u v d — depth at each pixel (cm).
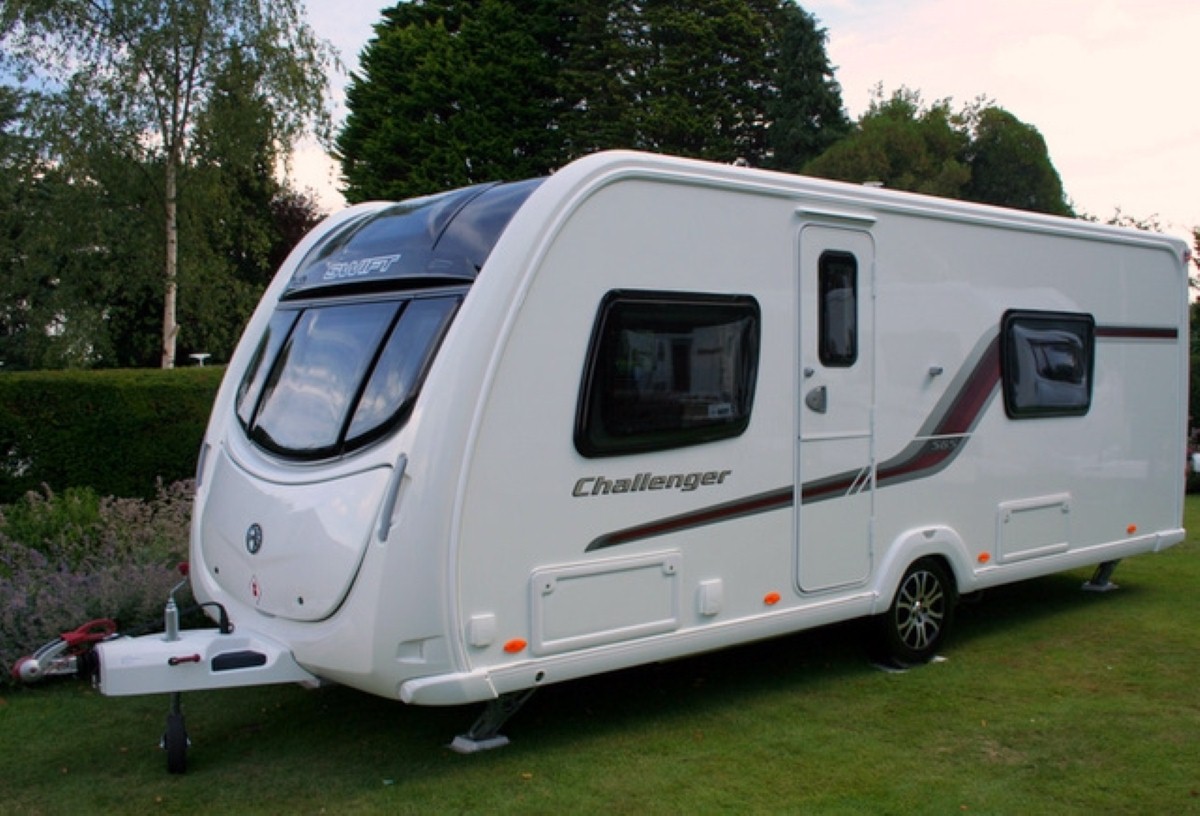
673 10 2669
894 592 569
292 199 2916
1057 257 665
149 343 2433
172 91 1717
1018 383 638
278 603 441
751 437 504
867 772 441
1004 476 632
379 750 462
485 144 2656
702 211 486
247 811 401
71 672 491
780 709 519
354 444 434
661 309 470
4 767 443
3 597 557
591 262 448
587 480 447
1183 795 418
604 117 2636
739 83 2742
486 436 417
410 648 405
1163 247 743
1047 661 599
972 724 497
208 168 1752
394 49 2831
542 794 417
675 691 547
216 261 1855
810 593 532
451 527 407
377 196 2688
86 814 399
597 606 452
